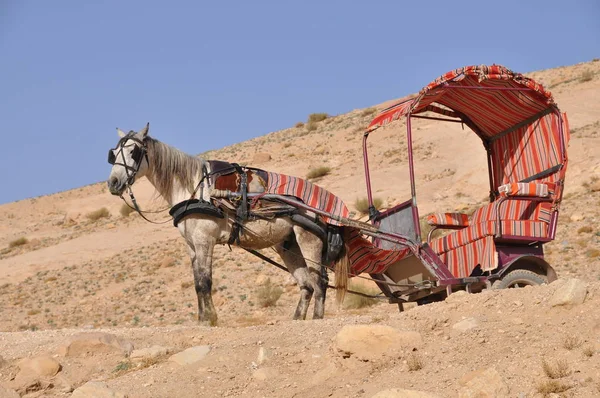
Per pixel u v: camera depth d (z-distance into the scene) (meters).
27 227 42.38
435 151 36.12
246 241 10.98
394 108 11.82
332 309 17.66
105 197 43.50
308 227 11.11
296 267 11.55
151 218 35.78
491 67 10.34
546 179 11.30
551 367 6.88
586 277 16.48
